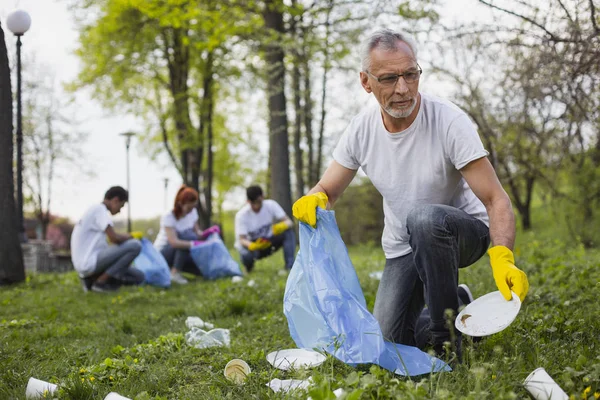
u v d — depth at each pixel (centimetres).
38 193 2405
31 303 636
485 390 223
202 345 363
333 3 1292
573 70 479
